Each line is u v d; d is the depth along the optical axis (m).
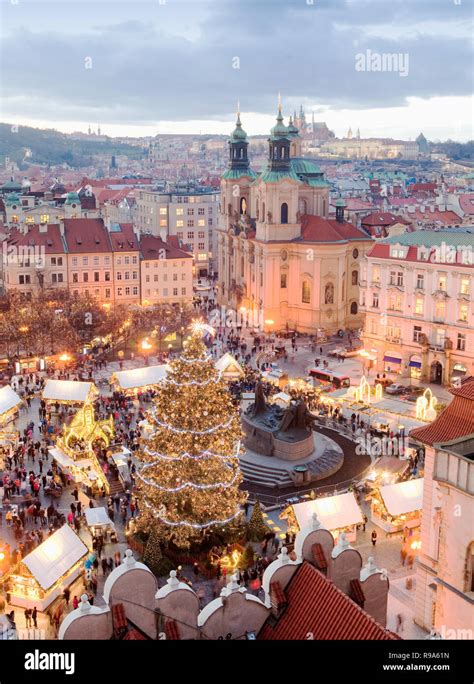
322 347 150.12
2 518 72.88
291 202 162.38
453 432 50.44
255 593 58.59
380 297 127.12
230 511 65.25
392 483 78.12
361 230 169.50
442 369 119.00
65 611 58.03
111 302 175.50
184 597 37.00
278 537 69.44
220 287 190.75
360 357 139.75
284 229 162.88
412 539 68.44
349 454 91.19
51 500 77.50
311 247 158.75
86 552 60.16
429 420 97.44
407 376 124.69
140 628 36.25
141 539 67.12
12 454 88.44
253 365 133.75
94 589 60.16
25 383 119.31
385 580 41.16
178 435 63.44
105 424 89.75
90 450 82.62
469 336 115.19
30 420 102.81
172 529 63.75
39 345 131.88
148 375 109.50
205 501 63.78
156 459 64.56
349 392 110.56
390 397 112.81
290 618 37.16
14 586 57.47
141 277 177.88
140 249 178.25
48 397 101.81
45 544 59.03
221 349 143.50
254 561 63.47
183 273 182.50
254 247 170.00
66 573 58.28
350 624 34.59
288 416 87.25
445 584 45.84
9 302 144.00
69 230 173.62
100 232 175.88
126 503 74.81
